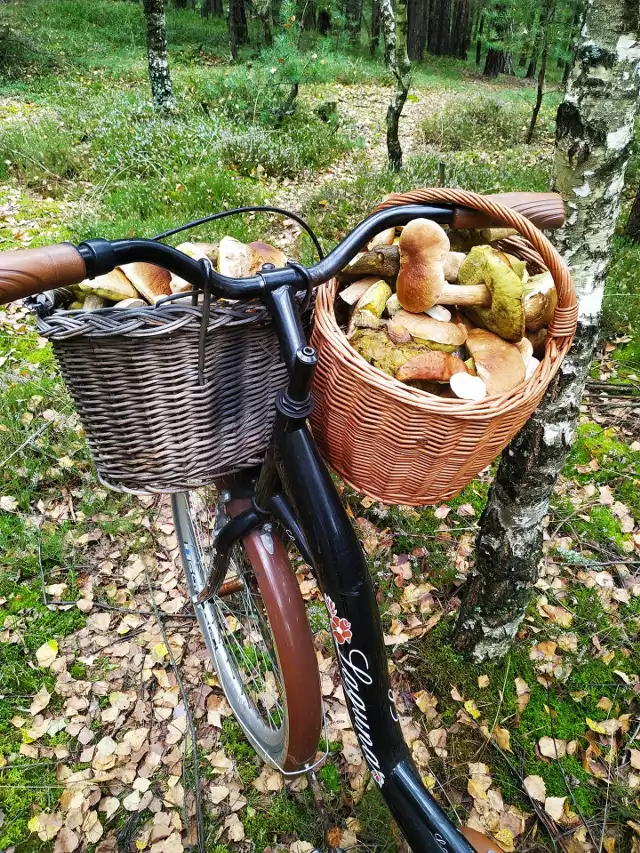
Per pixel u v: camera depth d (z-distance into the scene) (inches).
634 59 50.7
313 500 39.8
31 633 87.1
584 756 74.8
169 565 97.9
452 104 368.8
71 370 41.3
